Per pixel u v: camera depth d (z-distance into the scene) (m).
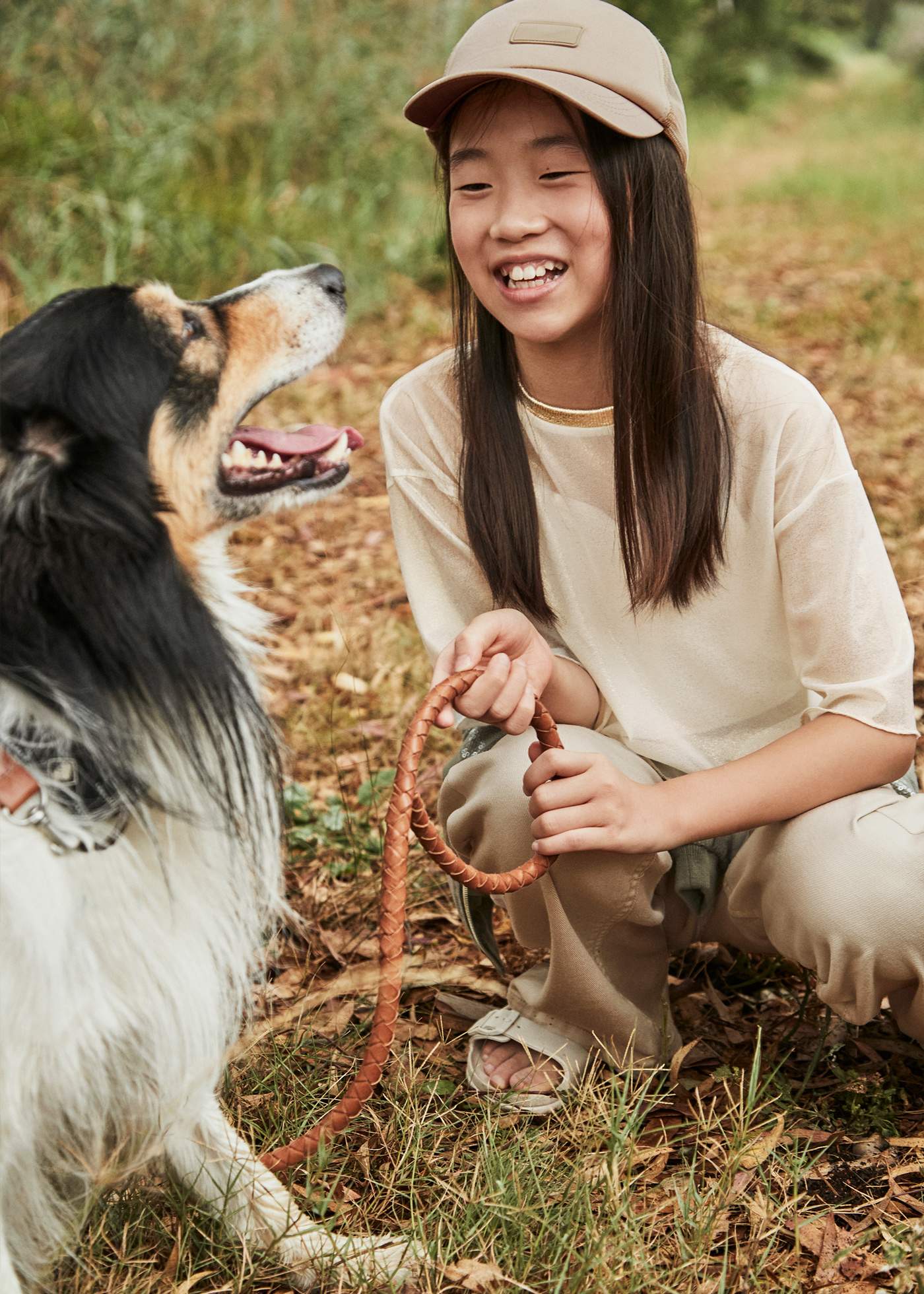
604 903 2.31
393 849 2.00
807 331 8.16
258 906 2.14
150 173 7.37
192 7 8.79
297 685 4.29
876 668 2.15
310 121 8.92
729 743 2.40
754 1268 2.03
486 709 2.16
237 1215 2.12
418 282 8.52
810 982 2.77
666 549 2.17
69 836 1.78
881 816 2.17
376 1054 2.06
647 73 2.03
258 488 2.24
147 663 1.82
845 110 22.64
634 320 2.09
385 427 2.47
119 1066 1.91
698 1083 2.50
